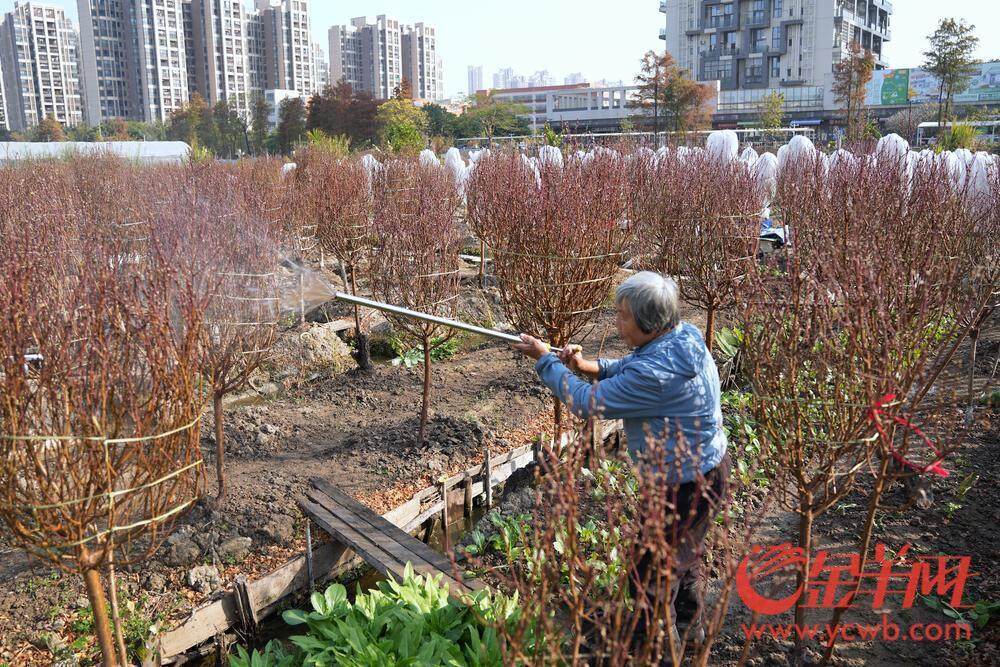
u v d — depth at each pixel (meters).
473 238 14.68
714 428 3.08
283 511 5.14
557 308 5.29
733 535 4.07
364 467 5.93
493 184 8.65
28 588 4.21
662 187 8.54
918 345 3.70
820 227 5.33
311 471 5.83
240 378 5.05
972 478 4.96
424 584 3.97
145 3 139.00
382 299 6.79
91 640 3.90
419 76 187.75
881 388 2.86
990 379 6.10
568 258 5.12
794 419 3.08
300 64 161.12
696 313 10.57
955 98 85.62
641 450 3.16
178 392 2.69
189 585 4.40
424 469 5.87
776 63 111.69
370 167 14.00
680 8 117.00
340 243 9.62
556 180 6.38
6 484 2.47
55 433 2.54
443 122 81.69
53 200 8.64
